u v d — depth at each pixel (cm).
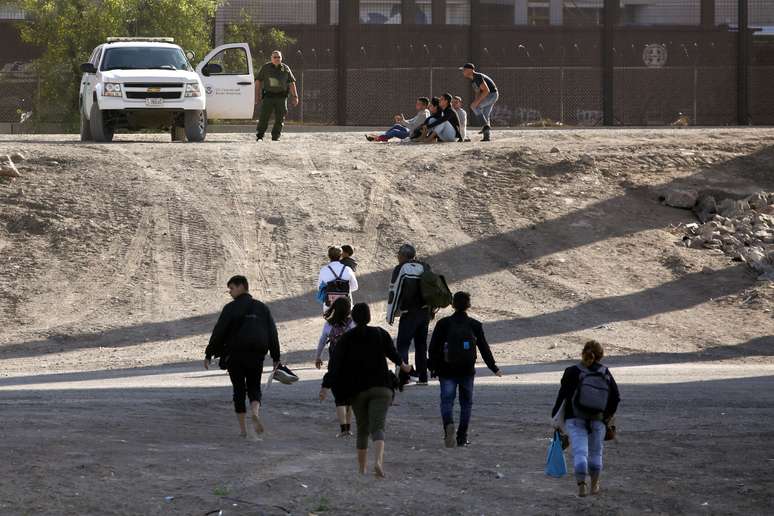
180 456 3516
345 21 16962
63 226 9019
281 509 2914
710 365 6569
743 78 17425
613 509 2988
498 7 17875
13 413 4191
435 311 5425
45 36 16600
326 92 17038
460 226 9394
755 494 3148
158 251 8700
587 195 10106
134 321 7562
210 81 11438
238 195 9681
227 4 17325
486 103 11600
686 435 4059
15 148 10444
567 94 17325
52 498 2895
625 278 8638
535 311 7950
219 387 5322
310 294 8150
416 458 3662
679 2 17962
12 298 7950
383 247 8938
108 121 11050
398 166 10506
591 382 3134
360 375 3356
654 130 13050
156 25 16500
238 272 8450
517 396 5062
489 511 2981
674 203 10044
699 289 8488
